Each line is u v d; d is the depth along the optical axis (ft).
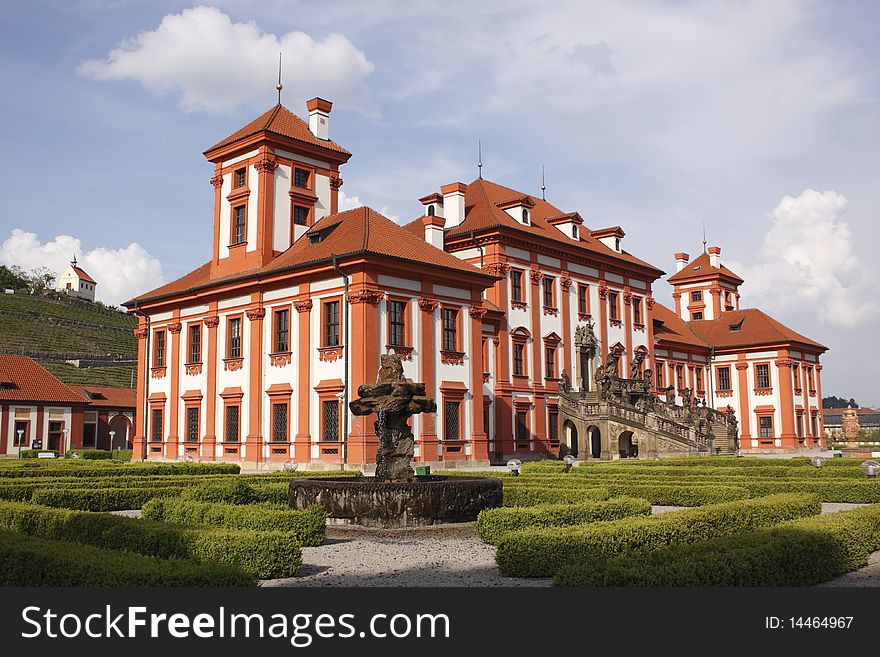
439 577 35.53
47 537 41.91
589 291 165.17
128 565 27.04
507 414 139.95
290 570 35.45
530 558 34.99
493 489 54.24
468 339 122.21
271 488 60.18
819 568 33.42
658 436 141.49
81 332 379.96
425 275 115.03
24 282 506.48
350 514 51.19
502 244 143.54
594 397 149.89
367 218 121.29
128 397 243.40
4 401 204.74
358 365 106.32
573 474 84.33
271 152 130.72
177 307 140.26
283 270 116.88
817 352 227.61
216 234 137.80
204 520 45.75
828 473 82.33
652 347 182.39
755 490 63.67
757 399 214.90
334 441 108.27
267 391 119.55
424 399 55.72
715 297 247.91
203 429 130.52
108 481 72.13
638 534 36.58
